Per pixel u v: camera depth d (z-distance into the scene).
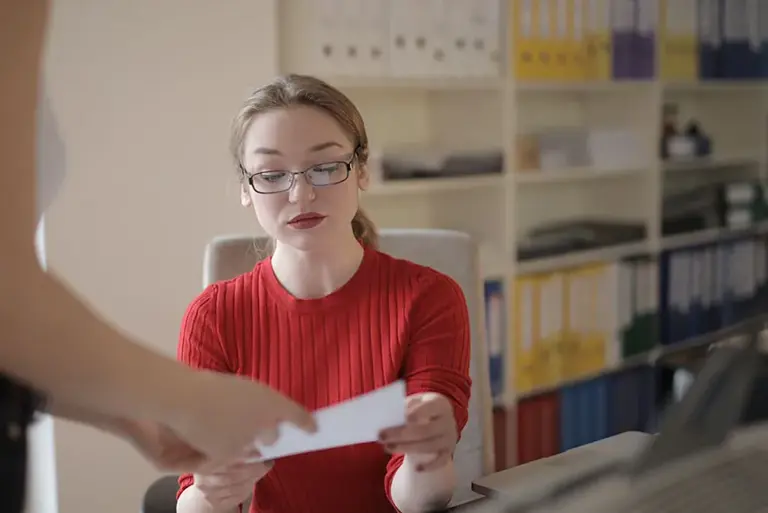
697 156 3.05
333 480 1.09
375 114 2.46
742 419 0.69
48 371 0.52
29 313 0.51
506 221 2.47
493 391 2.44
